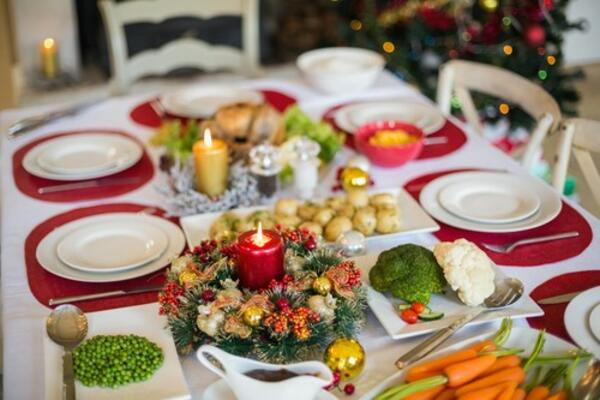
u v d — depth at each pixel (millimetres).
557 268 1463
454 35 3559
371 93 2381
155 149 1994
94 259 1486
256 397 1089
